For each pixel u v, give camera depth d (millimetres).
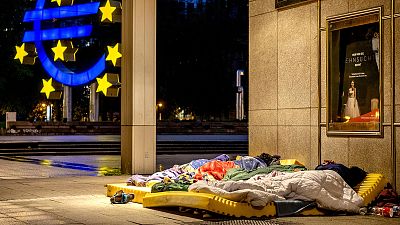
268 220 9844
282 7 14586
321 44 13500
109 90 19078
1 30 46812
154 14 18953
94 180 16500
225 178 12094
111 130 52844
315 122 13633
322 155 13430
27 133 50250
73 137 43531
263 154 13680
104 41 34969
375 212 10625
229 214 9875
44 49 21750
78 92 71625
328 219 10047
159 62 56750
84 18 20891
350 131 12648
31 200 12258
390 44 11844
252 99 15633
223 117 62594
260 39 15391
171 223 9469
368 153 12273
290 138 14344
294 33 14305
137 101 18703
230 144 37219
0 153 30297
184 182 11523
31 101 52969
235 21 57656
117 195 11688
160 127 53531
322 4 13492
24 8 46312
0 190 14039
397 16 11711
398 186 11602
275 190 10500
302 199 10523
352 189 10930
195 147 36062
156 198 10867
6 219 9852
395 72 11734
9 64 47219
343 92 12898
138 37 18703
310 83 13789
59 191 13852
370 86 12289
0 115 64000
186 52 57062
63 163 24578
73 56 21047
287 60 14500
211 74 57875
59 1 20609
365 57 12422
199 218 9961
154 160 18984
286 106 14500
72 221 9656
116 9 19141
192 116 75062
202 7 57031
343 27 12875
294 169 12219
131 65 18688
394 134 11695
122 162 19172
